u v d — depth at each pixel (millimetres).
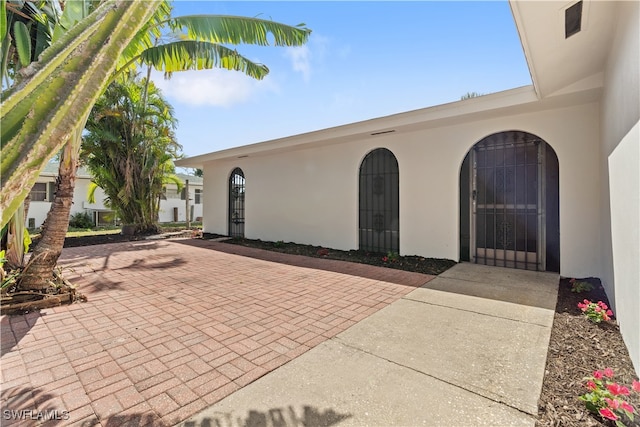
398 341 3035
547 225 5637
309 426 1905
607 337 3027
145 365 2600
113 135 10719
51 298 4004
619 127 3037
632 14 2480
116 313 3789
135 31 953
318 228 8633
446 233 6453
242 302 4199
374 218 7664
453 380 2379
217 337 3129
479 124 5973
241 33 5023
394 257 6746
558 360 2646
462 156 6191
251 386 2311
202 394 2215
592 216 4961
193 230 13938
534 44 3467
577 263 5105
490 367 2557
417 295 4449
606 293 4102
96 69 902
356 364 2615
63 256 7586
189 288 4883
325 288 4844
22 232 5465
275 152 9383
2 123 818
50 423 1921
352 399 2158
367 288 4824
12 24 4027
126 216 12055
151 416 1991
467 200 6434
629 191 2637
